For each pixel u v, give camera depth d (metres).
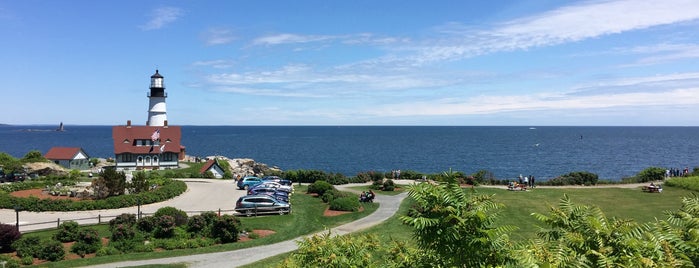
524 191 42.94
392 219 31.67
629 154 126.31
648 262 4.95
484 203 6.05
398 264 8.63
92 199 38.72
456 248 5.77
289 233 28.30
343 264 9.37
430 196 5.98
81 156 74.25
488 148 153.50
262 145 184.75
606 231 5.67
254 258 22.84
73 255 23.00
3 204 35.59
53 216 33.50
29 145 190.12
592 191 42.91
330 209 36.00
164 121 84.00
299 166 100.88
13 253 22.53
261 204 34.03
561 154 126.25
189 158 88.75
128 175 50.47
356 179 54.88
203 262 22.17
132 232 25.39
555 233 6.20
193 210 36.31
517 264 5.77
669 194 40.50
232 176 64.38
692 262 5.31
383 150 148.62
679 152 135.12
